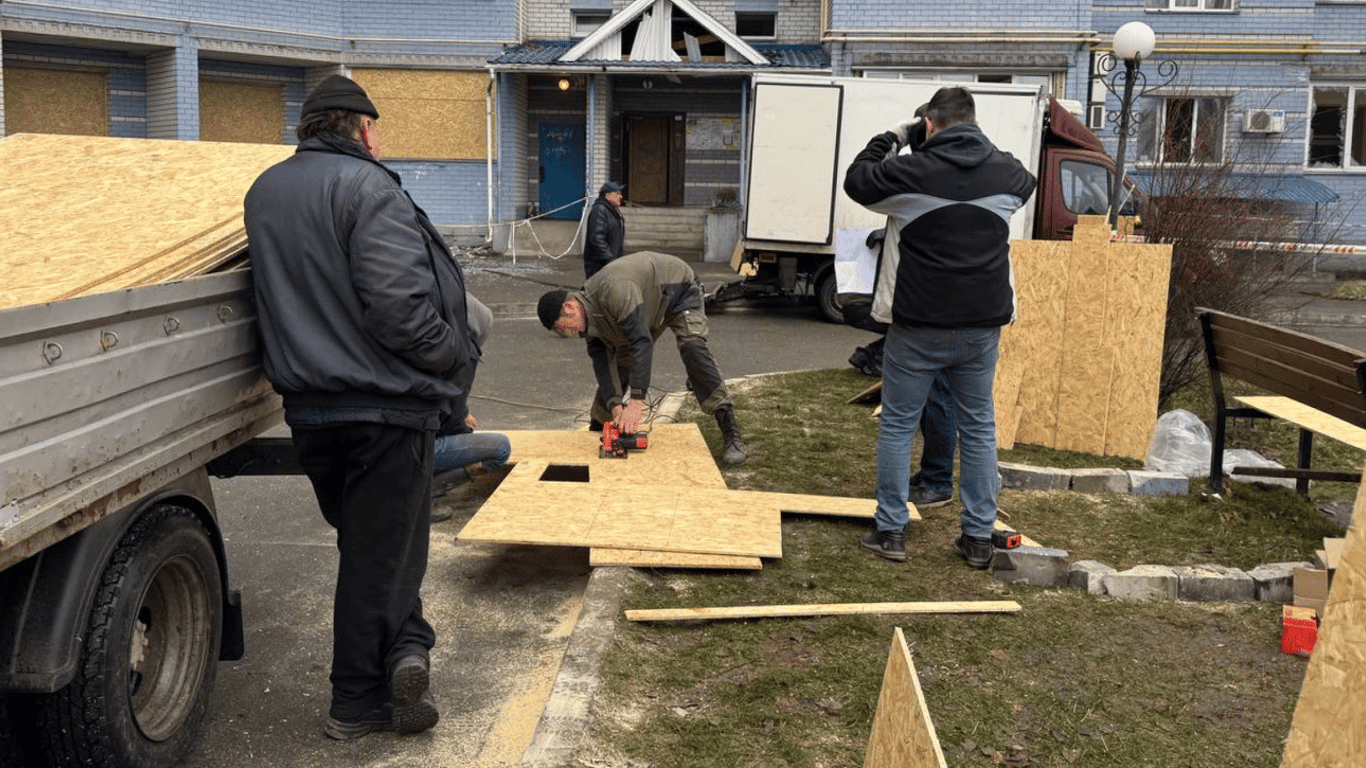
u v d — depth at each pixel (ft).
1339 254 62.80
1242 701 11.88
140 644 10.16
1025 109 44.04
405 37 72.54
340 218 10.46
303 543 17.62
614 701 11.59
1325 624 4.91
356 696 11.35
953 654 12.87
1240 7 69.26
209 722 11.71
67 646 8.73
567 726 10.96
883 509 16.26
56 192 12.68
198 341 10.06
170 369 9.57
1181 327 26.27
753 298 48.26
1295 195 65.46
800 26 78.64
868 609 14.05
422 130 73.82
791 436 23.90
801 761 10.48
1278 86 69.97
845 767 10.41
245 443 12.83
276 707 12.12
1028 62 65.67
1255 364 18.56
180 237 11.05
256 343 11.32
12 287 9.97
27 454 7.61
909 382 15.75
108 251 10.83
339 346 10.59
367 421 10.62
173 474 9.94
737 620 13.76
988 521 15.90
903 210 15.31
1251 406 19.86
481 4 72.59
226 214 11.67
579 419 26.55
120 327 8.77
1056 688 12.09
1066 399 22.95
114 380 8.69
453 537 17.81
